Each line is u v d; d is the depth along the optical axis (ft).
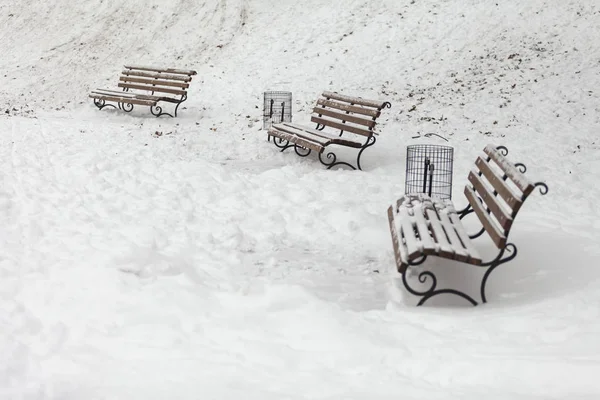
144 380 12.66
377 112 28.94
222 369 12.99
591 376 11.63
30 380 12.93
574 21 48.19
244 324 14.90
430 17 52.11
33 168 25.86
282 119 35.53
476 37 48.52
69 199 23.11
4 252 18.78
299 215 22.90
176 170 26.53
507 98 39.09
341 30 52.70
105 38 54.70
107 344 14.20
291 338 14.28
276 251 20.22
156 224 21.50
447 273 18.25
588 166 28.30
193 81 47.57
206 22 56.03
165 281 17.08
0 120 35.63
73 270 17.60
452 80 43.24
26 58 52.34
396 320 15.03
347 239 21.38
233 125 37.63
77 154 27.89
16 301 16.03
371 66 46.98
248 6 57.82
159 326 14.80
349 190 25.26
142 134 34.19
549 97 38.50
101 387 12.42
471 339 13.78
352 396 11.74
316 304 15.52
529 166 28.43
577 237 20.25
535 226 21.42
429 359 12.96
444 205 19.81
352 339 13.91
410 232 17.01
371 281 18.22
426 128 35.50
